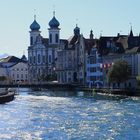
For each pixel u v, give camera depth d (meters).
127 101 141.00
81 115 101.19
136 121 89.06
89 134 75.12
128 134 74.38
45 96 183.12
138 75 187.50
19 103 142.00
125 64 183.50
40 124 87.31
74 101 146.75
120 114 101.50
